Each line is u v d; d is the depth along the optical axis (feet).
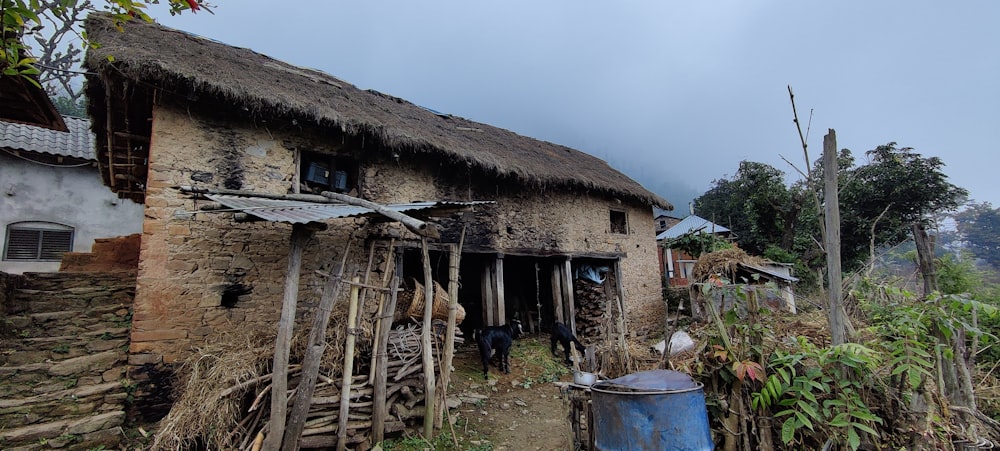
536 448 15.99
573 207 32.86
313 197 17.66
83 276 20.56
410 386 17.02
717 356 11.75
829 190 11.19
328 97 22.75
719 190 94.22
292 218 12.80
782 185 59.93
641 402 10.01
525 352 29.50
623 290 35.45
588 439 12.37
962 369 11.41
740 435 11.19
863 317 15.47
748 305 12.12
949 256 19.60
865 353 10.14
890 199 52.42
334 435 14.69
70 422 13.58
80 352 16.17
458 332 21.08
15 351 15.43
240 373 13.94
